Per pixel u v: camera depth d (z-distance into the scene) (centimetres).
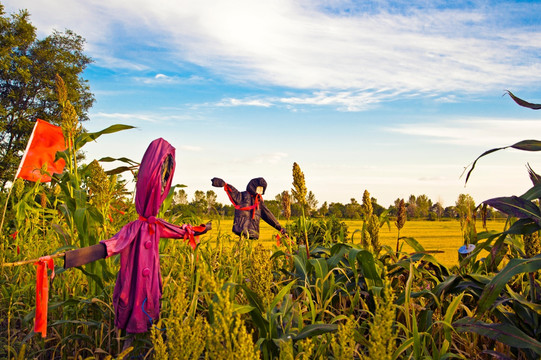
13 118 3034
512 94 245
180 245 517
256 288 253
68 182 399
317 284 337
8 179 2920
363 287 359
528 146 232
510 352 279
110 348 331
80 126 421
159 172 335
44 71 3219
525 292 322
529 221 241
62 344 338
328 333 250
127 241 316
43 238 585
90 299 343
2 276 452
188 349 191
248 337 161
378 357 167
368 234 376
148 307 315
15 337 349
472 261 371
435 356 231
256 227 616
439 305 287
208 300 265
